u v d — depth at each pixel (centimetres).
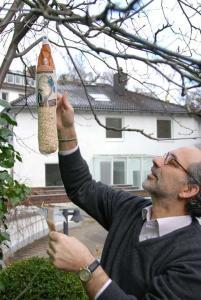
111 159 2483
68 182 256
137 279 195
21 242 914
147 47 240
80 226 1439
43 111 211
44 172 2241
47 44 214
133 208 232
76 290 423
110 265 211
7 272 428
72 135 249
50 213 193
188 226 203
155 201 213
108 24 239
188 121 2497
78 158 253
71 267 176
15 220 795
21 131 2141
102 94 2562
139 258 200
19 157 327
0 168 331
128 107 2467
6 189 347
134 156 2533
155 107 2500
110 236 225
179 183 206
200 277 179
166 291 178
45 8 251
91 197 251
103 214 248
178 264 186
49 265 434
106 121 2475
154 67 249
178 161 208
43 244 1046
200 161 208
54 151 212
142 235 209
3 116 282
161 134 2575
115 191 252
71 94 2428
